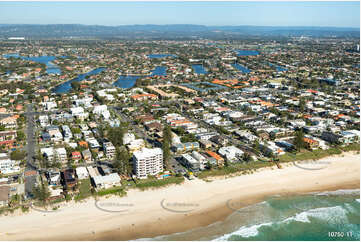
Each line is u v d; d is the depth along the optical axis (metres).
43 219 160.25
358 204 183.00
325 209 177.62
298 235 155.00
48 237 148.50
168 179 199.50
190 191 189.75
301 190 196.62
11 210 164.50
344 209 177.88
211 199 182.75
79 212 166.38
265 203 181.25
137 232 153.50
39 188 176.88
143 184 192.12
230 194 188.75
